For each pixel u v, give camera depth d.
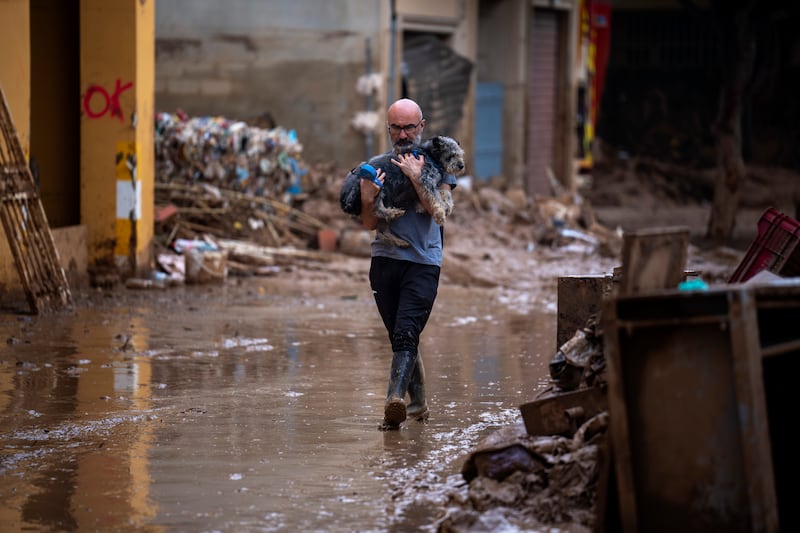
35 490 16.23
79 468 17.36
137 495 16.03
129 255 38.66
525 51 72.56
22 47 32.97
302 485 16.53
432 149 19.69
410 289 19.98
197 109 58.16
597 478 14.66
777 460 13.79
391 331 20.47
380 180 19.61
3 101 31.41
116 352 27.34
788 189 97.19
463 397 22.92
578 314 18.58
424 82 62.06
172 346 28.38
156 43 57.78
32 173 35.47
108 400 22.19
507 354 28.53
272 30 57.75
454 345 29.98
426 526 14.76
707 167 105.69
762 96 107.56
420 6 60.59
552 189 76.19
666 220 82.50
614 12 109.25
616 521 13.65
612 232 62.12
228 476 16.95
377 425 20.31
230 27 57.75
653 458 13.13
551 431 16.12
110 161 38.34
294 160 49.06
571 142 80.31
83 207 38.53
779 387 13.67
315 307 36.44
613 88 110.31
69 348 27.67
